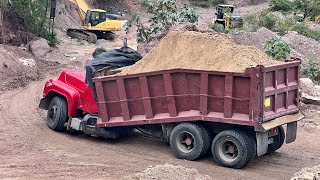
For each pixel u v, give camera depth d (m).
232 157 11.47
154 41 21.55
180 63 12.27
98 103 12.86
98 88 12.72
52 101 14.23
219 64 11.75
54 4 33.75
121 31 43.56
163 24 22.52
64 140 13.38
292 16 41.16
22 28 30.56
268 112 11.22
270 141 12.14
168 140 12.38
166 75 11.77
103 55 13.62
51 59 27.81
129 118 12.53
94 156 12.08
